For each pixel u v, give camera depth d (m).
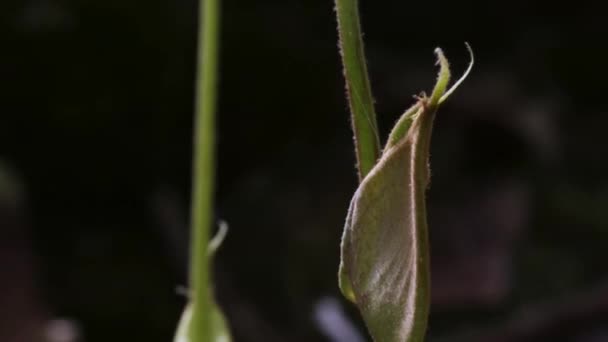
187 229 0.83
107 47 0.78
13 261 0.71
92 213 0.83
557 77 1.06
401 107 0.94
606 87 1.06
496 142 0.96
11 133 0.78
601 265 0.90
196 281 0.39
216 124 0.86
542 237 0.92
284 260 0.83
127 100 0.79
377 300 0.26
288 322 0.80
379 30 1.01
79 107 0.78
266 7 0.90
